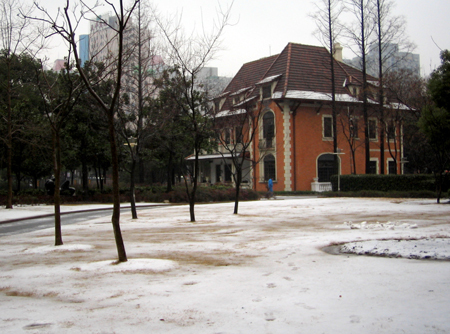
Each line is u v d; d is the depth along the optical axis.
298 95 40.88
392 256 8.19
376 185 34.16
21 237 13.80
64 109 11.52
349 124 39.41
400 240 10.00
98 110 19.86
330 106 42.12
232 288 6.14
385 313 4.77
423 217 16.08
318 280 6.41
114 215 8.20
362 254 8.56
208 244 10.66
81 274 7.39
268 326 4.52
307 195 38.66
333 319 4.64
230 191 35.06
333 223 14.92
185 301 5.55
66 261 8.77
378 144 45.69
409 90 36.91
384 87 37.09
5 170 54.56
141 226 16.03
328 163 43.22
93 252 9.87
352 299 5.36
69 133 32.00
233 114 22.59
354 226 13.26
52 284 6.74
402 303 5.11
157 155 35.62
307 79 42.78
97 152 33.34
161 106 22.05
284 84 41.44
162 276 7.09
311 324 4.52
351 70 48.16
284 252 9.09
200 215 20.42
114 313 5.12
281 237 11.59
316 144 42.44
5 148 32.88
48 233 14.77
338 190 36.16
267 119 42.97
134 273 7.35
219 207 26.22
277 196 38.62
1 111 29.67
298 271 7.11
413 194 30.06
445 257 7.74
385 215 17.28
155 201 33.97
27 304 5.63
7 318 5.02
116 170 8.26
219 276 6.94
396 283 6.04
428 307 4.92
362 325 4.43
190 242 11.14
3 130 29.33
